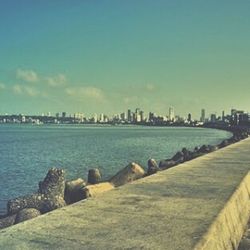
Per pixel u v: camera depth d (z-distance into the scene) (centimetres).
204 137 10506
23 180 2592
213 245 430
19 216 836
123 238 414
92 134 13800
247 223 694
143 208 554
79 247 384
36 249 378
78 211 533
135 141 8306
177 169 1081
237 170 1058
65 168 3284
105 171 3019
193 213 527
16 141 8444
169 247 388
